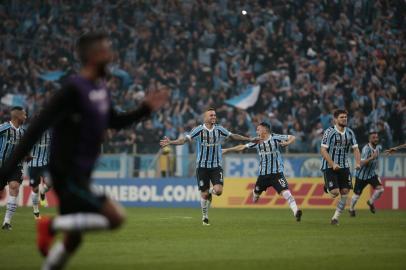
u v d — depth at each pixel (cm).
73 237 1490
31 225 4050
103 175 6775
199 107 7556
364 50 8112
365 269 2164
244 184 6600
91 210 1459
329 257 2472
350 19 8469
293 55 8050
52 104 1430
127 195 6738
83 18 8694
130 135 7038
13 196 3769
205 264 2261
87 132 1488
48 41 8519
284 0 8544
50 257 1486
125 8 8700
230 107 7525
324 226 4047
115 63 8231
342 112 4162
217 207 6575
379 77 7838
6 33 8588
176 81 7919
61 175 1480
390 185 6488
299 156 6619
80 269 2133
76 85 1459
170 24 8575
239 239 3175
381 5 8544
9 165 1403
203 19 8556
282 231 3647
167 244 2914
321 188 6512
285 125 7106
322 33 8294
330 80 7662
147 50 8294
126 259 2391
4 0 8862
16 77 8169
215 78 7888
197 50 8288
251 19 8469
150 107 1653
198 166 4244
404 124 7250
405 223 4366
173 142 4238
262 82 7756
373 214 5500
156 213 5428
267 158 4366
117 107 7694
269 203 6544
